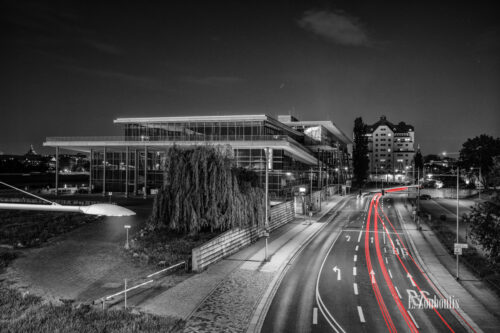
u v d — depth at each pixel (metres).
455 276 30.55
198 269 30.47
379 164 196.00
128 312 21.55
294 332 19.67
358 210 73.56
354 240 44.88
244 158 72.94
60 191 85.38
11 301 23.45
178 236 39.16
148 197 73.06
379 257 36.59
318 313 22.33
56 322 19.78
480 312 22.81
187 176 38.03
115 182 82.19
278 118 107.38
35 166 159.38
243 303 23.66
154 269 30.64
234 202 38.91
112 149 82.06
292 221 59.75
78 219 49.84
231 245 37.31
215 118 74.50
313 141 104.06
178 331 19.50
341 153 140.12
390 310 22.94
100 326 19.20
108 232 43.38
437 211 71.12
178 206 37.19
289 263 33.97
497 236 27.55
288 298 24.86
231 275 29.61
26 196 72.12
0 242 39.62
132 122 77.94
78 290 26.19
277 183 71.62
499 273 29.53
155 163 80.19
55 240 40.34
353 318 21.62
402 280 29.31
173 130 76.88
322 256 36.81
